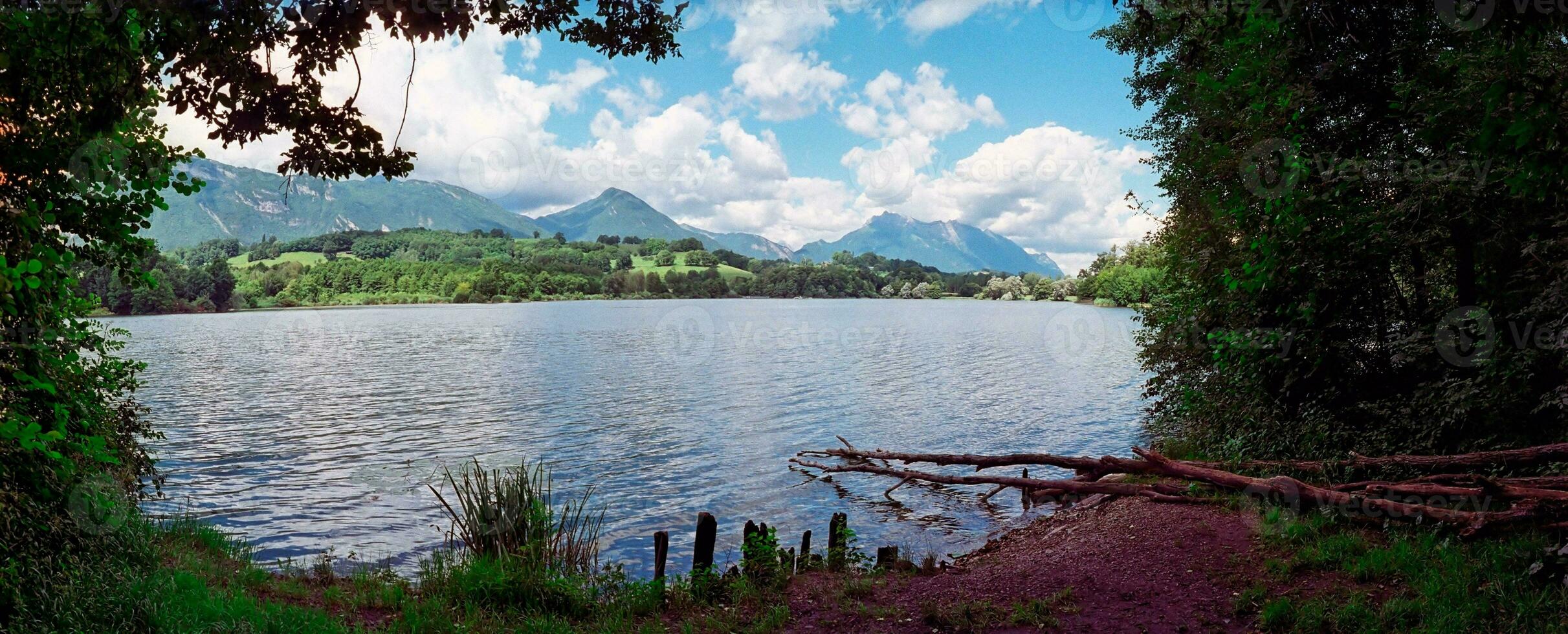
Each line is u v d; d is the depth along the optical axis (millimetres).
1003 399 31156
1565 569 6312
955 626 7523
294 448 21906
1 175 5742
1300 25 8523
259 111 5188
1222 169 11359
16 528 5609
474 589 7930
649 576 10977
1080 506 13531
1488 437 8602
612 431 24812
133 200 6480
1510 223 8570
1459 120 8258
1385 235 9320
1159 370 15781
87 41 5152
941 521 14312
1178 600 7625
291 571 9391
